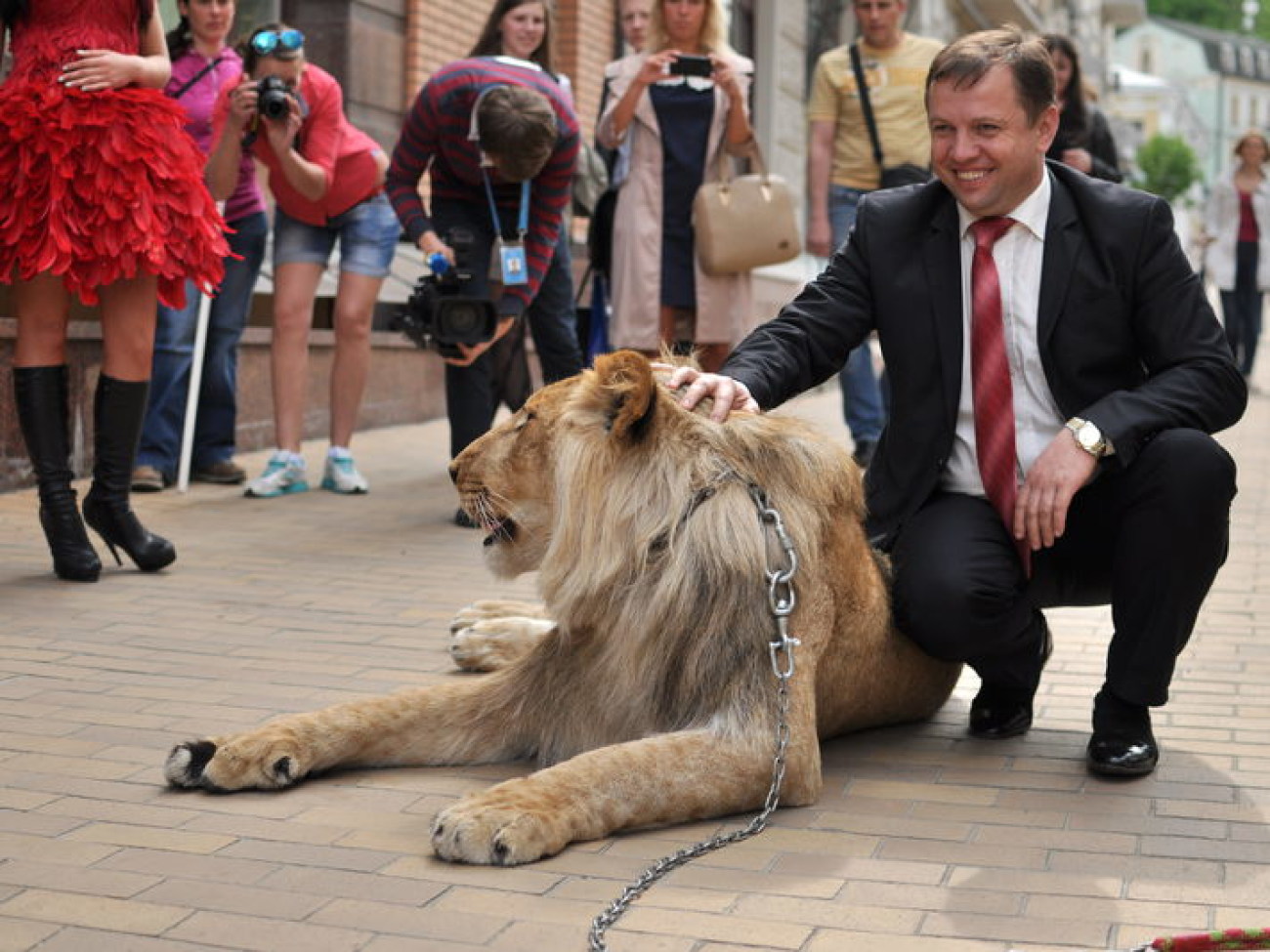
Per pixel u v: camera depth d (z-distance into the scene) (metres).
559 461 3.33
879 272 3.82
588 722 3.44
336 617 5.12
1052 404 3.73
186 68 7.48
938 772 3.61
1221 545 3.54
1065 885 2.89
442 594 5.55
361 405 10.10
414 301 6.97
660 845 3.07
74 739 3.73
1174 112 89.38
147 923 2.65
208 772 3.32
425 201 11.21
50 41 5.15
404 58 11.39
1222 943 2.48
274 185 7.45
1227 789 3.50
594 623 3.35
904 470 3.81
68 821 3.16
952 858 3.02
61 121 5.07
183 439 7.62
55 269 5.09
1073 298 3.64
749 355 3.74
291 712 4.01
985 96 3.50
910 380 3.79
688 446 3.27
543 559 3.36
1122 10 58.66
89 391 7.59
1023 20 27.89
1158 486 3.52
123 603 5.20
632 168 7.51
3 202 5.18
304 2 10.64
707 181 7.52
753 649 3.23
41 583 5.44
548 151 6.60
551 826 2.97
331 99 7.22
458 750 3.56
